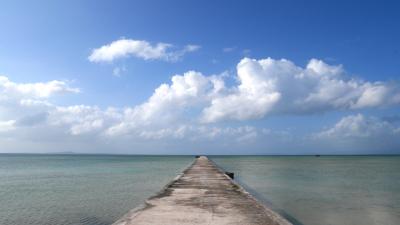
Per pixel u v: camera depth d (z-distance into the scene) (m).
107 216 12.29
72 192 18.67
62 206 14.14
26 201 15.46
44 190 19.69
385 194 18.48
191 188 12.14
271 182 24.94
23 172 38.78
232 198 9.62
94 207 13.93
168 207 8.09
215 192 10.98
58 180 26.92
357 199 16.50
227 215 7.18
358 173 36.78
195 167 26.83
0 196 17.11
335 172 38.50
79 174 34.50
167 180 26.30
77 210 13.31
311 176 31.50
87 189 20.06
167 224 6.33
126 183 23.83
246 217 7.00
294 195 17.72
